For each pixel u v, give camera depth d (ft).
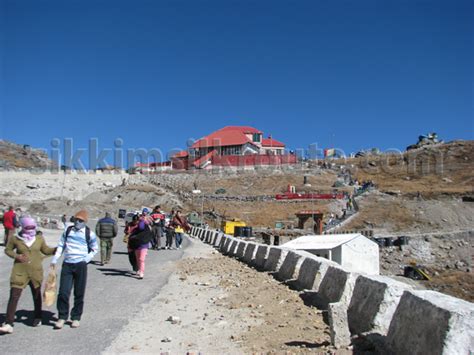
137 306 36.04
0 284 45.09
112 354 24.22
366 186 334.65
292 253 47.09
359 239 131.03
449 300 18.28
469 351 16.26
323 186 348.59
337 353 22.12
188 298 39.55
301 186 346.54
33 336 27.17
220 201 309.01
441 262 198.80
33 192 354.74
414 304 19.33
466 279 174.91
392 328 20.44
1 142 549.13
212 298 39.29
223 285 45.85
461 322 16.63
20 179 379.96
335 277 32.09
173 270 58.44
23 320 30.76
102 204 293.64
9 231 77.36
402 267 192.65
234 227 200.34
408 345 18.81
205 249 94.53
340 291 30.35
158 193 320.70
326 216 271.08
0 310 33.14
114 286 45.14
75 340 26.55
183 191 334.44
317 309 32.78
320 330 27.63
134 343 26.27
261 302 36.68
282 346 24.86
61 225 145.28
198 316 32.86
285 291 39.99
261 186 354.13
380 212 271.90
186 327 29.84
